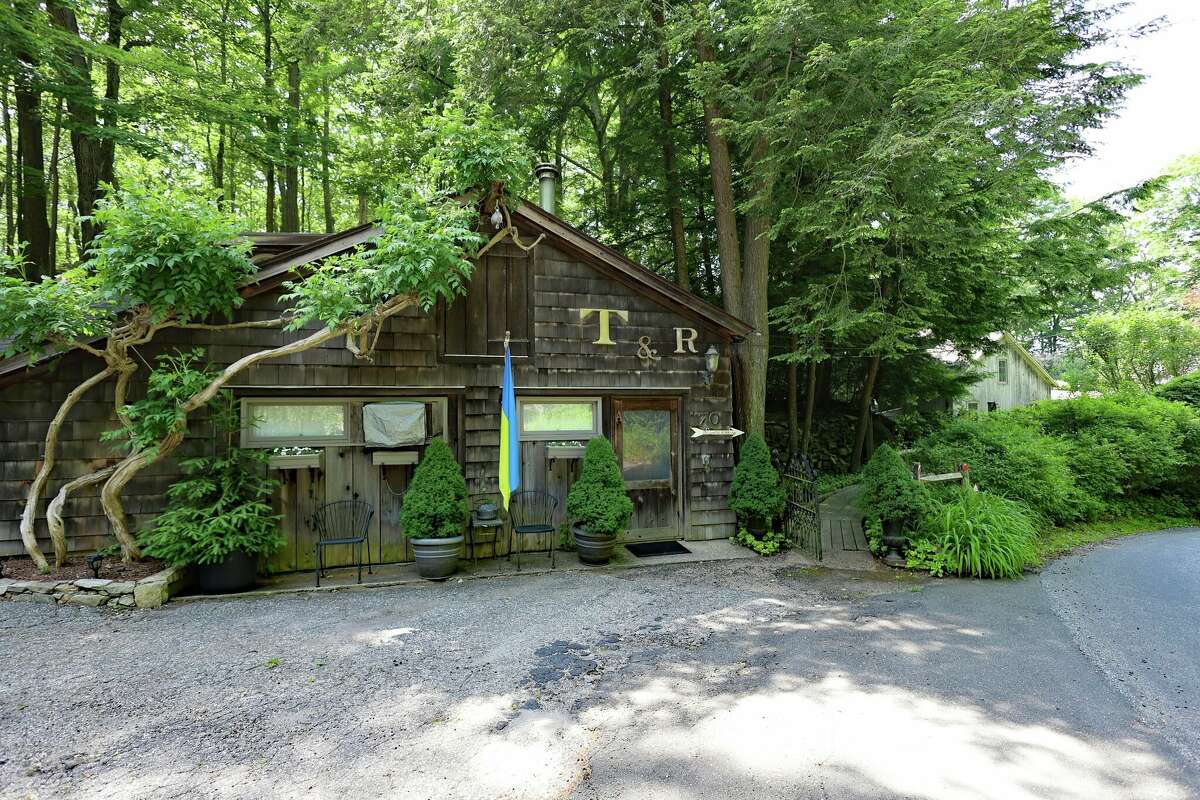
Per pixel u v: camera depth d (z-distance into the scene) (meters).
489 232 7.13
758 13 7.63
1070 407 11.95
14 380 5.61
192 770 2.76
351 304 5.47
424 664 4.07
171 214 5.12
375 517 6.78
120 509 5.61
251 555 5.81
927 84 6.69
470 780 2.72
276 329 6.34
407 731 3.17
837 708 3.51
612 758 2.93
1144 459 10.79
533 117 11.45
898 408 15.58
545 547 7.48
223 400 6.05
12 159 11.87
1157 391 14.34
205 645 4.32
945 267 8.87
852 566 7.05
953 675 4.01
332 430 6.62
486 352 7.16
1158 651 4.54
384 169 12.80
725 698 3.62
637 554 7.41
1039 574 6.86
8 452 5.58
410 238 5.43
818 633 4.81
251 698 3.51
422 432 6.78
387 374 6.72
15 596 5.06
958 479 8.48
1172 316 16.81
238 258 5.43
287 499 6.41
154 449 5.43
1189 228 21.23
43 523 5.64
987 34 7.01
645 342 7.92
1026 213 8.88
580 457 7.63
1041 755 3.02
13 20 7.83
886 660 4.26
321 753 2.93
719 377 8.36
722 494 8.26
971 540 6.77
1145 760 2.99
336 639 4.51
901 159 6.94
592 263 7.65
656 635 4.71
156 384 5.42
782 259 11.03
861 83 7.32
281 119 12.17
